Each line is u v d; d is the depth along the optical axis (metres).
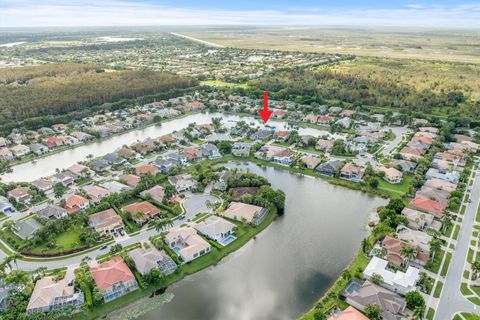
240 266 134.00
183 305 115.94
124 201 174.25
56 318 109.00
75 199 170.50
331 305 113.38
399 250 132.88
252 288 123.25
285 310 114.12
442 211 159.50
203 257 137.12
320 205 176.38
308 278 127.56
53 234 147.75
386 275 122.06
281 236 151.88
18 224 153.88
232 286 124.19
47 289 114.75
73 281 121.38
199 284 124.94
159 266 127.94
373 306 106.56
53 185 189.62
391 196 181.25
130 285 120.38
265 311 113.69
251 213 160.12
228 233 150.00
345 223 160.88
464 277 124.12
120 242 144.50
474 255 135.12
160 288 122.69
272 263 135.50
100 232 148.75
